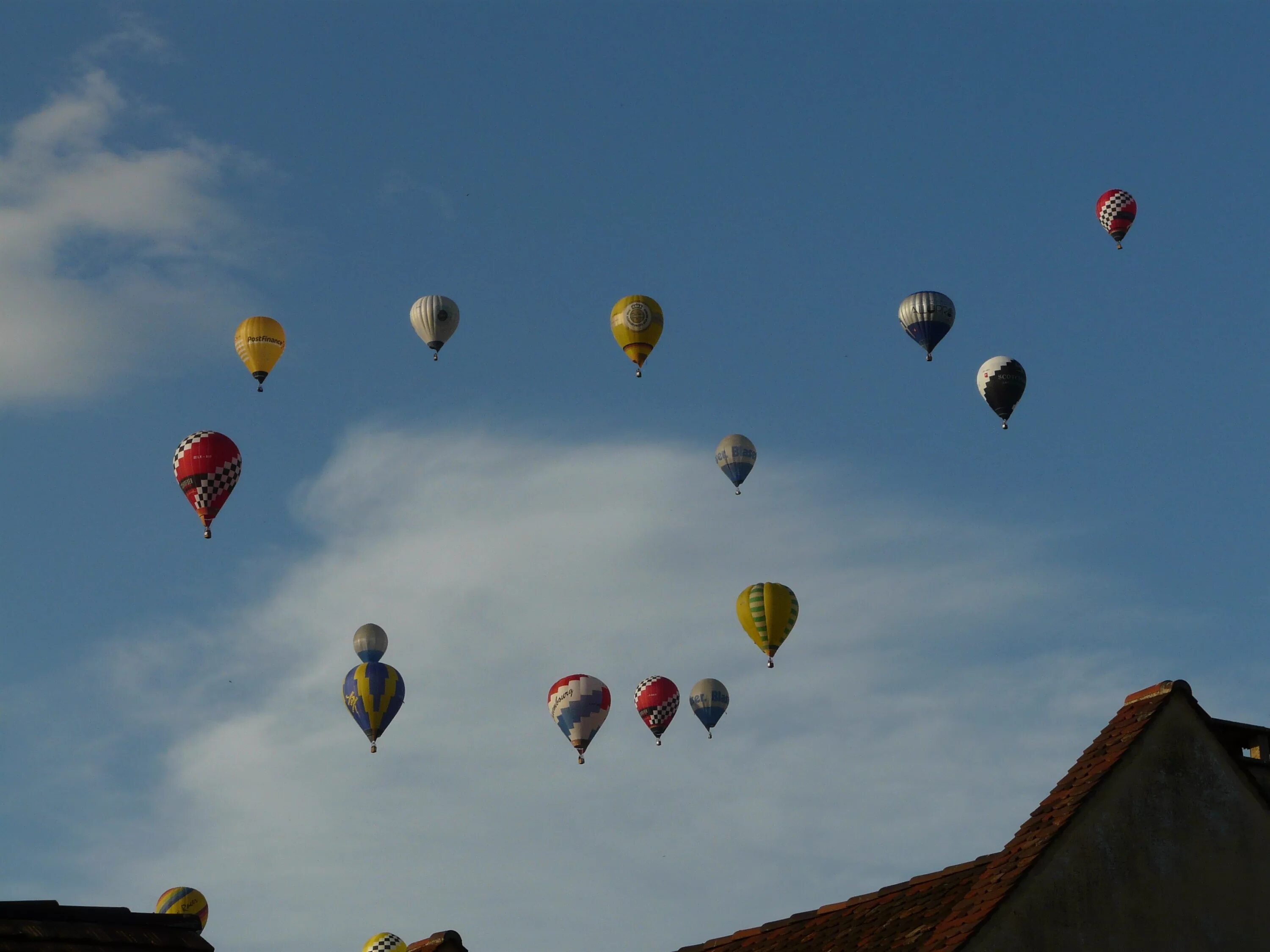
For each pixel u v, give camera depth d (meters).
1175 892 23.03
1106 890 22.70
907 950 23.36
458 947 27.05
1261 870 23.64
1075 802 23.22
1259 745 25.14
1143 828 23.28
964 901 22.81
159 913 18.84
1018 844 23.28
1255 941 23.17
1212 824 23.67
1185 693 24.44
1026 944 22.02
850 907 27.27
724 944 28.98
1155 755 23.83
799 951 26.34
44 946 17.55
